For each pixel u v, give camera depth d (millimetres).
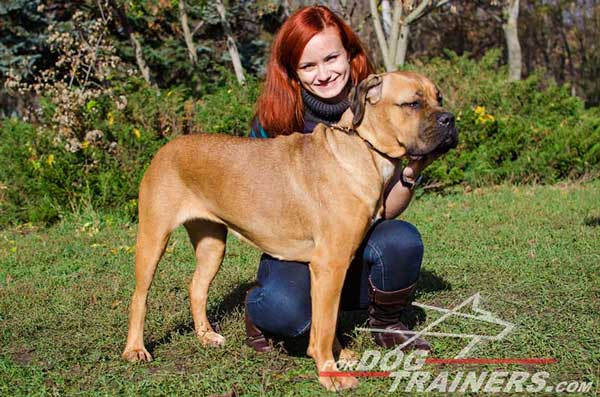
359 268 4051
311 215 3723
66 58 10062
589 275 5344
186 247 6941
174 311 4926
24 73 13805
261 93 4301
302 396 3469
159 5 15656
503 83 12359
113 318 4781
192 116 9844
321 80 3990
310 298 3891
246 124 9820
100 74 9477
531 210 8109
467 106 11000
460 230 7148
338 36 3979
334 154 3709
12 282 5938
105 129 8891
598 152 10516
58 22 16609
